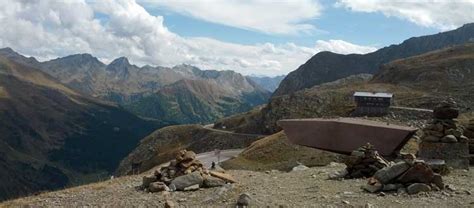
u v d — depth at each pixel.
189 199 18.91
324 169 28.56
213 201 18.31
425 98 127.31
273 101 156.50
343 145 32.44
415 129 31.53
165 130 187.88
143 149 183.75
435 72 159.38
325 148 33.53
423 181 19.00
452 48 196.50
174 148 174.38
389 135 31.16
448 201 16.94
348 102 131.00
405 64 185.75
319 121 34.66
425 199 17.36
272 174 26.20
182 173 21.94
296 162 61.12
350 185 21.02
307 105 139.88
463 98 125.94
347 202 17.03
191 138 178.00
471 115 102.44
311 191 19.70
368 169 23.48
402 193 18.41
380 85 161.75
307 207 16.58
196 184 20.98
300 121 35.34
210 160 92.38
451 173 24.58
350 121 33.88
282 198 18.28
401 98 132.00
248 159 75.19
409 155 19.70
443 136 27.06
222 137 162.25
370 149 24.03
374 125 32.53
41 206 19.69
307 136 34.34
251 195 18.78
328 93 141.75
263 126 153.38
